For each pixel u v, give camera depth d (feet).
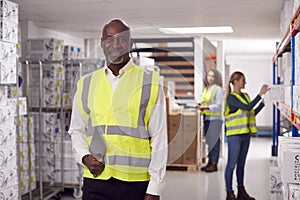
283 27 14.15
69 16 17.20
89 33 22.52
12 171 11.32
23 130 14.06
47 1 14.07
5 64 10.87
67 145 15.37
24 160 14.15
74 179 15.39
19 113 12.09
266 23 19.38
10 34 11.09
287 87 9.70
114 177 5.77
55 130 15.51
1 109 10.78
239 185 15.07
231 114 14.44
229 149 14.61
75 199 15.25
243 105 14.16
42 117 15.49
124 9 15.70
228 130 14.55
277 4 14.47
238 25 19.95
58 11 15.99
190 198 15.61
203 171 20.74
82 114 5.98
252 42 28.50
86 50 25.04
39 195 14.38
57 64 15.64
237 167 15.02
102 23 19.12
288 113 8.96
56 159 15.52
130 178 5.77
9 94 12.85
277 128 15.46
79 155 5.95
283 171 6.07
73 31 21.76
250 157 25.90
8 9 10.97
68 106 15.39
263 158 25.44
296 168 6.00
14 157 11.41
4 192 10.96
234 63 41.04
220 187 17.34
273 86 10.56
